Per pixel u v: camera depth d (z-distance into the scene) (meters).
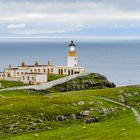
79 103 147.75
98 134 94.62
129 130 96.62
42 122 119.44
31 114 124.69
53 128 115.00
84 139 88.38
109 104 158.75
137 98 178.75
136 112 144.25
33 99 153.38
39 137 96.88
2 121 114.88
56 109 134.12
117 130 97.94
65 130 104.75
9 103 141.25
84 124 121.88
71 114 131.38
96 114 137.38
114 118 133.38
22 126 112.44
